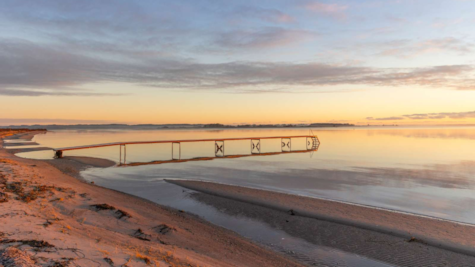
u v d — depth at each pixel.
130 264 5.29
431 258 9.74
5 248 5.04
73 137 105.94
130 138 99.56
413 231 11.95
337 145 71.88
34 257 4.73
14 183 13.58
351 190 20.59
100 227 9.32
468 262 9.45
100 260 5.18
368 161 39.31
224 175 27.17
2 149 48.31
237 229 12.54
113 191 17.89
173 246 8.50
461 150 55.62
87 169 29.48
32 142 72.62
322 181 24.16
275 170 30.89
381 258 9.82
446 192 20.12
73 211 10.56
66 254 5.16
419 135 135.50
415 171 30.11
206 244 9.73
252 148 58.47
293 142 88.88
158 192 19.11
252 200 16.72
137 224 10.41
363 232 11.95
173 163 37.25
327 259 9.77
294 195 18.22
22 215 7.86
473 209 15.77
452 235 11.53
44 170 22.72
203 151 57.47
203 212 14.84
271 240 11.38
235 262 8.37
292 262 9.41
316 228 12.48
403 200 17.75
